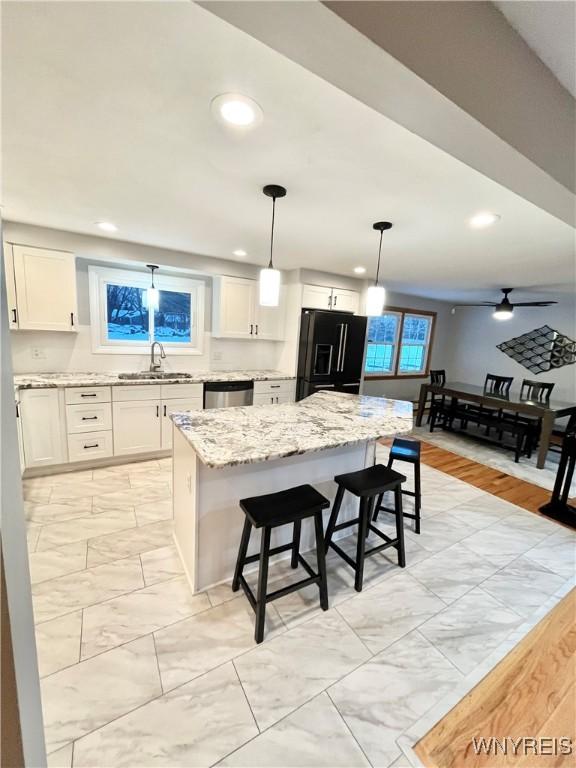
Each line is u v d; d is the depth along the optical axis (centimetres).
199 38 92
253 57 98
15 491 72
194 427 192
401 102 85
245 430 190
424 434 536
